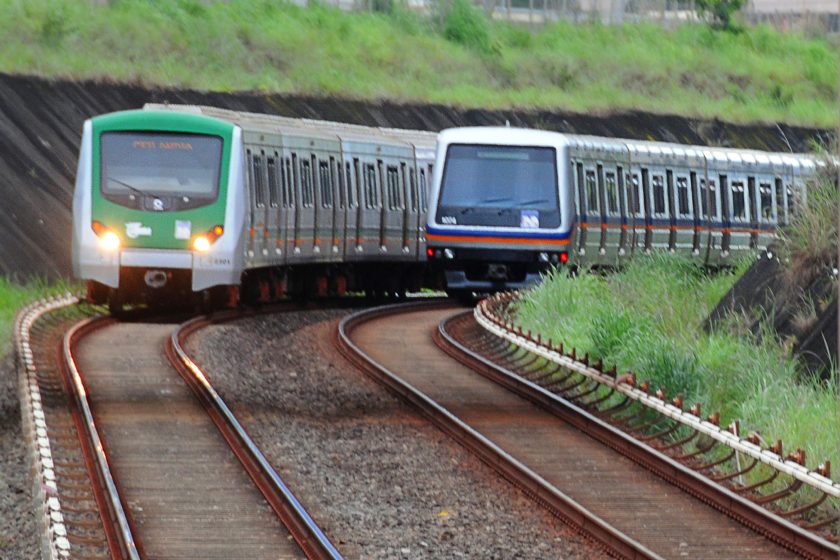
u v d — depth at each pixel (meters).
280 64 182.50
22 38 158.38
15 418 56.25
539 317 85.44
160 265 87.00
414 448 53.00
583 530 40.38
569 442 54.62
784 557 38.47
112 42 168.25
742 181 124.56
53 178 131.88
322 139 104.81
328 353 78.38
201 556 36.56
